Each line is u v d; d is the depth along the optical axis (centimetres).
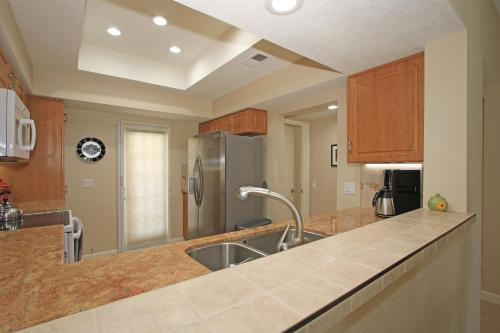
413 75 167
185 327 42
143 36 254
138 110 342
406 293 95
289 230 163
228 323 44
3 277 81
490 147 249
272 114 331
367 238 96
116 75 286
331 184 424
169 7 208
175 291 55
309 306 50
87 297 67
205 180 326
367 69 192
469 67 146
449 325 133
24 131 193
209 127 410
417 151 165
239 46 237
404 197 188
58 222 179
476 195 160
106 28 238
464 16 138
